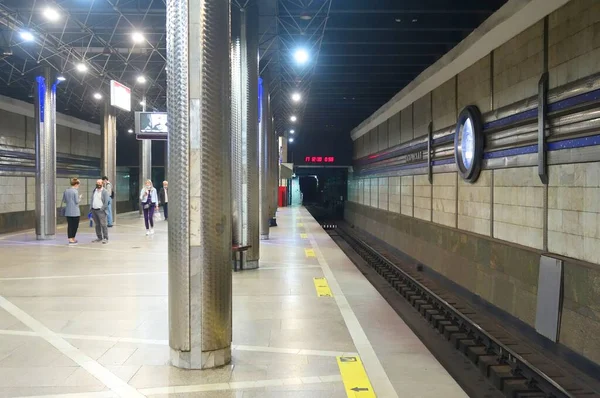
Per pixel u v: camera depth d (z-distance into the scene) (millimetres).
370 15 12766
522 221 9797
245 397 3818
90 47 14883
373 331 5559
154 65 17406
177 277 4359
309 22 12297
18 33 12844
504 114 10531
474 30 11570
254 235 9734
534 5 8789
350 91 21484
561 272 8023
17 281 8266
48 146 15109
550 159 8633
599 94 7215
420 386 4039
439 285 14375
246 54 9906
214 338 4402
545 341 8359
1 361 4555
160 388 3969
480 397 6285
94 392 3891
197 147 4258
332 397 3832
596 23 7348
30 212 20094
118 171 33938
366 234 29281
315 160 37250
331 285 8148
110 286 7871
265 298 7203
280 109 25141
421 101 17391
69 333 5422
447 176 14578
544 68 8836
